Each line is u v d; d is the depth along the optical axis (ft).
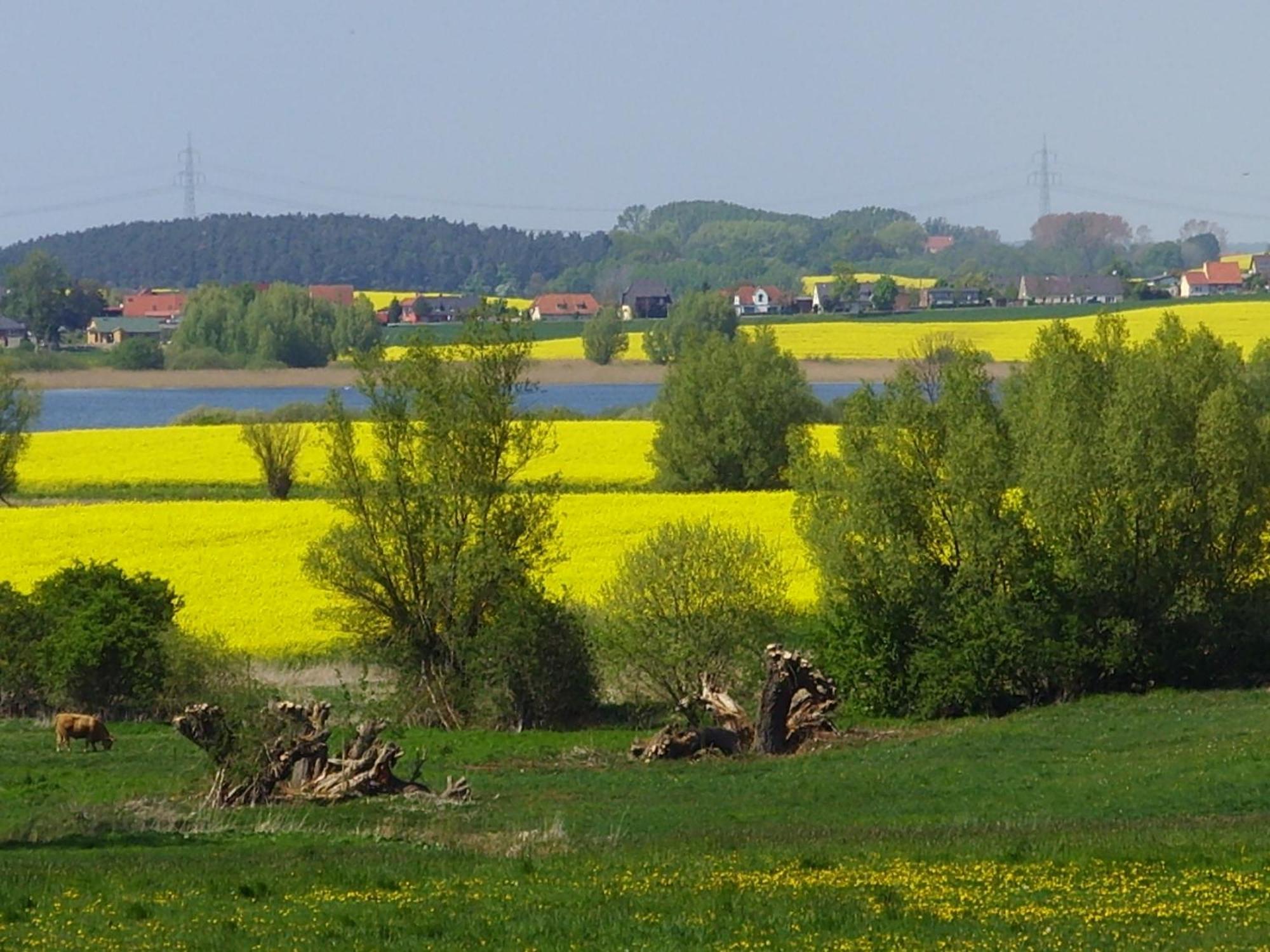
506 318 597.11
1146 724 494.59
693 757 472.03
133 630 532.32
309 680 565.12
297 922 242.17
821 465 610.24
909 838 310.86
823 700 509.76
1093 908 238.68
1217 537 585.22
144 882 271.49
